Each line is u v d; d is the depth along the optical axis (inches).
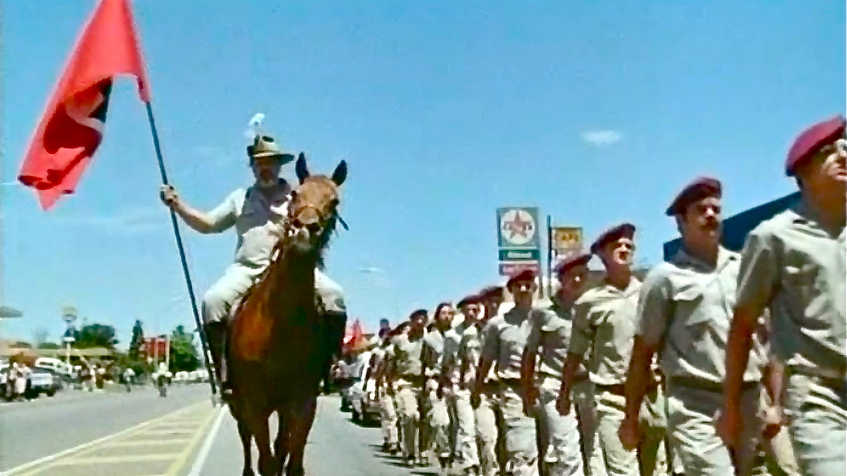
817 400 184.4
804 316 186.1
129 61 412.5
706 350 245.1
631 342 341.7
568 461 398.3
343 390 1373.0
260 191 382.3
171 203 381.1
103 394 2883.9
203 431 1056.8
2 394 2170.3
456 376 582.9
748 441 245.6
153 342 4136.3
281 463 368.2
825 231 186.9
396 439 758.5
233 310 366.0
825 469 180.5
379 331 842.2
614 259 346.6
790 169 189.3
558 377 407.5
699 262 251.6
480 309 558.3
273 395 355.6
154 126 420.5
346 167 346.3
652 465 337.4
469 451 550.9
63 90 411.8
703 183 249.9
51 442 911.7
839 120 185.3
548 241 775.1
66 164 415.2
